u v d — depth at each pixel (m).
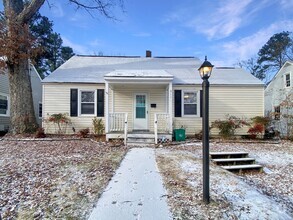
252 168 6.95
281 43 31.06
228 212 3.50
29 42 11.80
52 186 4.44
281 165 7.20
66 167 5.76
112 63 14.95
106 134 10.43
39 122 18.02
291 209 4.08
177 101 12.39
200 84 12.30
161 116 12.23
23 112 11.61
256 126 11.87
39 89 18.14
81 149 8.34
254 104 12.58
